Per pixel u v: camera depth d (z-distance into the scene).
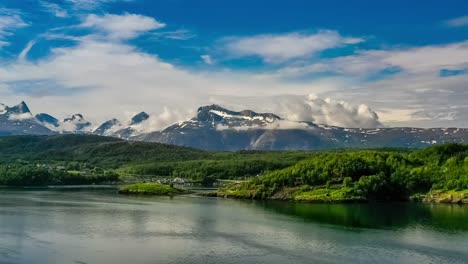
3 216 183.25
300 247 133.50
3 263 110.75
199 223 176.00
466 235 156.75
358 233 157.88
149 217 190.62
